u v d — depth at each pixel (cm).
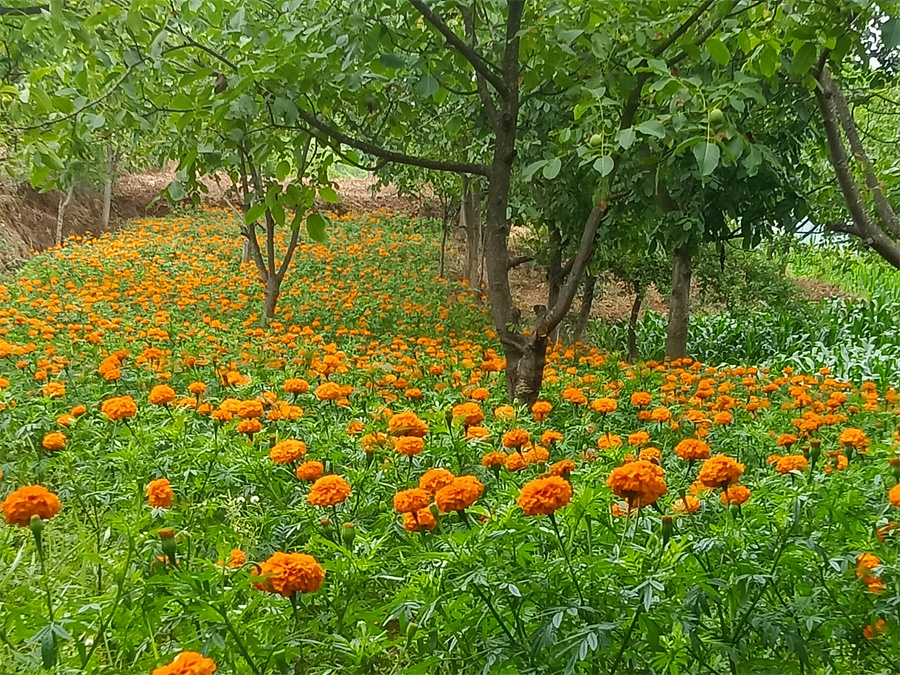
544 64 455
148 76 477
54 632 198
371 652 226
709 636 218
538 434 445
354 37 401
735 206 761
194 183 495
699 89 369
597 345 1173
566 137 413
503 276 512
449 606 217
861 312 1215
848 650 225
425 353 739
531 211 882
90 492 348
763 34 393
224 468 349
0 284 1109
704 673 212
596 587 215
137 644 232
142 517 279
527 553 227
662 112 498
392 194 2219
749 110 653
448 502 242
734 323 1187
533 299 1543
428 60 432
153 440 379
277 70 412
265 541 309
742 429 451
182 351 657
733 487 254
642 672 205
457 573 221
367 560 247
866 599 225
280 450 323
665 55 477
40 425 419
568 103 604
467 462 359
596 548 237
